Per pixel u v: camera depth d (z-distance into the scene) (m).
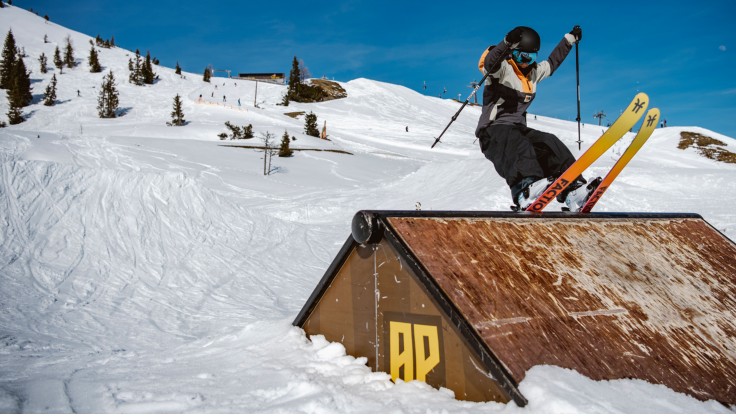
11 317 5.49
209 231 10.66
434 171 22.23
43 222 8.39
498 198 15.11
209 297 7.39
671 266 2.82
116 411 1.99
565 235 2.73
